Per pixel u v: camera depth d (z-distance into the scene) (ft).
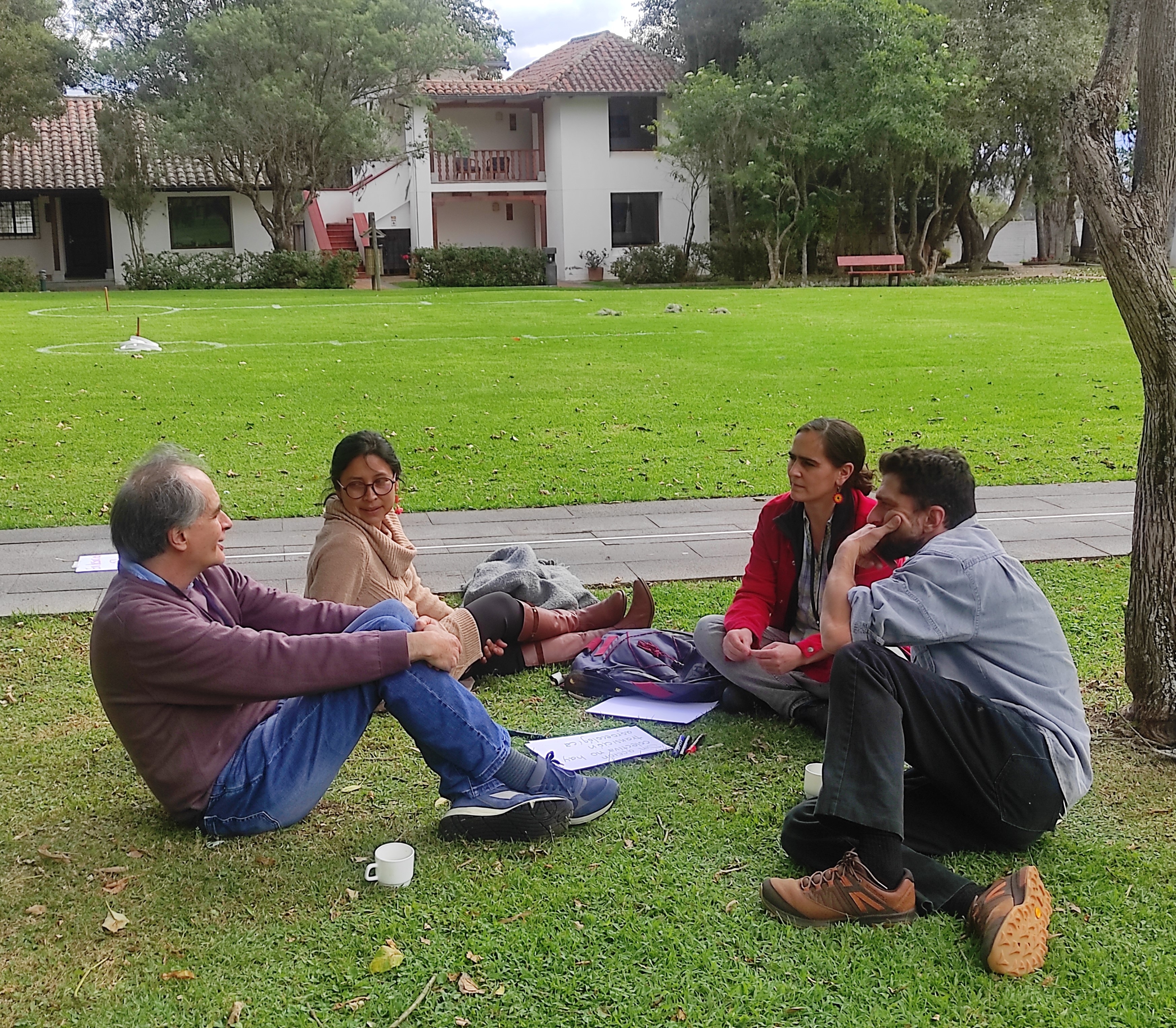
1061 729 10.31
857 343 55.47
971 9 111.14
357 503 14.42
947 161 106.32
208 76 103.55
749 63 110.73
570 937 9.31
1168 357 12.29
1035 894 9.11
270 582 19.72
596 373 45.68
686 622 17.66
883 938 9.26
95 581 19.89
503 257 114.52
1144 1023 8.33
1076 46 103.14
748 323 65.67
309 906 9.82
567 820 11.04
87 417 35.50
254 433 33.45
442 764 11.01
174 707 10.42
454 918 9.59
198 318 70.13
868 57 100.68
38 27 107.14
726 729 13.74
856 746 9.53
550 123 120.78
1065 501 26.14
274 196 116.16
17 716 14.06
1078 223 144.46
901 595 10.23
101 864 10.48
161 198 118.83
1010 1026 8.30
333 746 10.74
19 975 8.92
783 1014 8.40
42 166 117.19
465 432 34.12
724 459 30.68
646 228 124.06
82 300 88.17
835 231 116.16
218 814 10.73
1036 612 10.59
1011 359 49.26
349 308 78.64
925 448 11.16
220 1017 8.41
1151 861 10.53
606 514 25.23
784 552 13.92
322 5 102.37
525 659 15.83
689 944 9.24
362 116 104.53
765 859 10.61
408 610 11.45
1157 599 12.71
